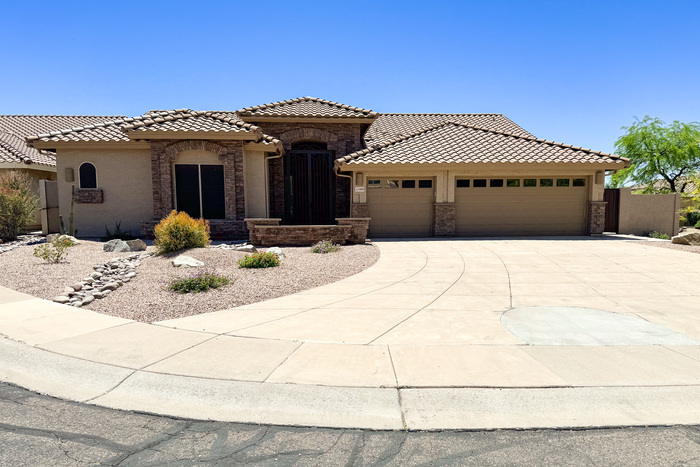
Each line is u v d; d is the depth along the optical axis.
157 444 3.16
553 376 4.13
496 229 17.12
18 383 4.14
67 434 3.29
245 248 11.61
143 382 4.07
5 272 8.72
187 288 7.55
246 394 3.85
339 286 8.20
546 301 7.05
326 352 4.75
